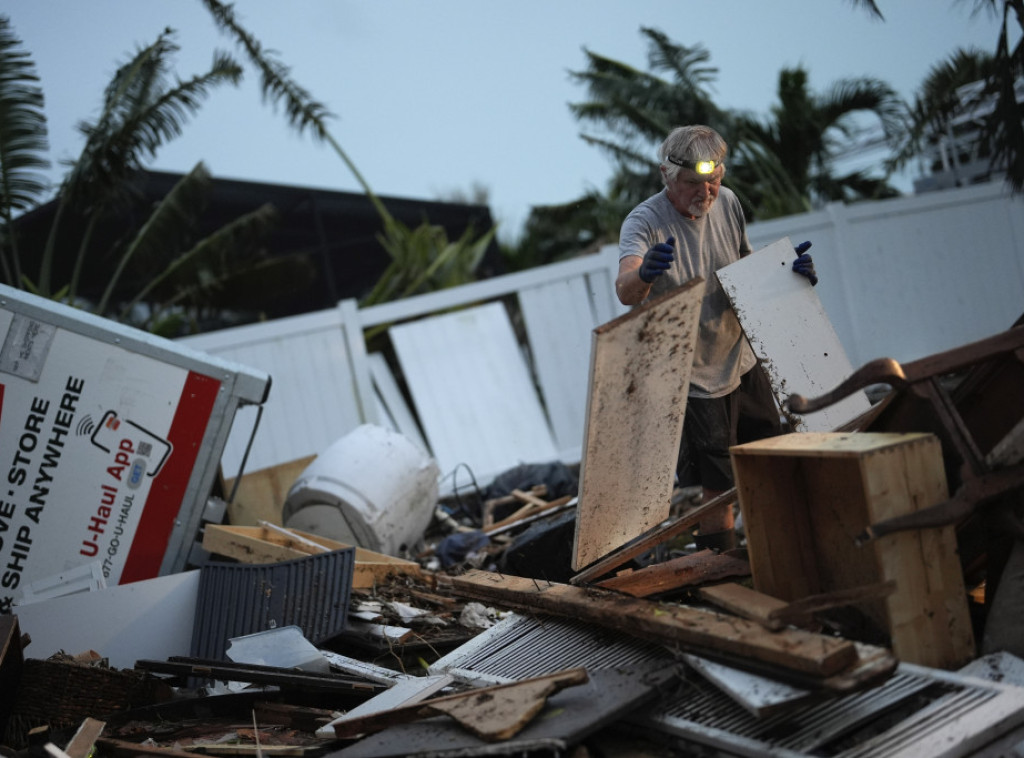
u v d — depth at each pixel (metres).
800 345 4.15
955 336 11.66
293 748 3.18
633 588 3.25
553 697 2.88
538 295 10.74
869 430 3.00
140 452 5.52
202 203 13.84
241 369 5.64
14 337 5.41
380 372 10.66
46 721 3.69
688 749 2.62
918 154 16.25
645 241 4.01
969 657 2.75
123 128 12.21
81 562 5.43
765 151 18.02
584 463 3.13
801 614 2.61
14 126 12.18
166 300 14.41
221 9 14.30
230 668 3.83
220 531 5.66
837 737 2.44
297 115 15.18
